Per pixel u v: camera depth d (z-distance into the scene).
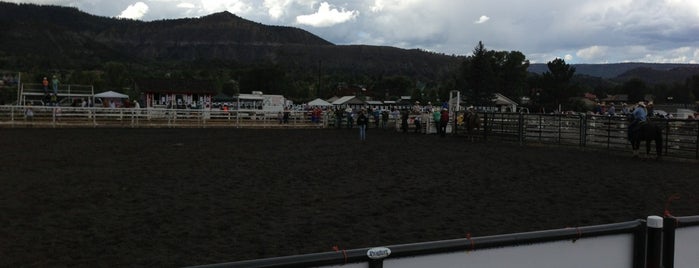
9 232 7.95
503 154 22.28
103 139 26.59
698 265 3.99
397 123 42.84
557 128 27.48
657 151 20.61
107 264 6.55
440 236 8.16
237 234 8.12
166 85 57.66
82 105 45.59
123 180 13.21
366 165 17.36
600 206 10.75
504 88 89.94
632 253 3.80
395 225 8.86
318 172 15.40
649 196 12.00
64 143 23.73
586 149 25.38
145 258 6.83
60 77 95.94
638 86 108.88
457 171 16.14
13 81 47.53
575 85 81.69
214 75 115.56
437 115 37.56
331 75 171.25
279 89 111.81
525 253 3.40
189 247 7.37
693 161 20.09
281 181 13.53
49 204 10.07
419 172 15.77
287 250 7.29
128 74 102.19
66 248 7.20
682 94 105.38
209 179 13.63
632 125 21.27
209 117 43.31
